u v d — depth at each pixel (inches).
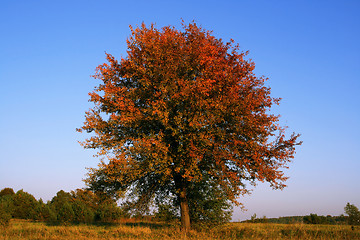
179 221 868.6
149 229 753.6
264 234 694.5
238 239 666.8
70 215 1450.5
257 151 748.6
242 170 771.4
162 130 780.6
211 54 788.0
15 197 1704.0
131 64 778.8
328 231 698.2
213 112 706.8
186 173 697.0
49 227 856.3
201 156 706.2
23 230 754.2
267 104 781.9
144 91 765.9
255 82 802.8
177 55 744.3
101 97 793.6
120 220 1365.7
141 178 821.9
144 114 751.7
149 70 764.6
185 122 732.7
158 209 872.9
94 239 642.2
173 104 731.4
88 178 811.4
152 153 686.5
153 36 802.2
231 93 727.1
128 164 698.2
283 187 761.0
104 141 745.6
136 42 818.2
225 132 742.5
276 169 761.6
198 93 706.2
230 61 817.5
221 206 841.5
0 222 868.0
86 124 788.0
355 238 618.8
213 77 747.4
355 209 954.7
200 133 698.2
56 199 1888.5
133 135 777.6
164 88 719.1
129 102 740.7
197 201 847.1
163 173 753.0
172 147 768.3
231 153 737.6
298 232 691.4
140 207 845.2
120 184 807.7
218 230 786.2
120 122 736.3
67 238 643.5
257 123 741.3
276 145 776.3
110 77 821.9
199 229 814.5
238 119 718.5
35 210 1605.6
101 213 1445.6
